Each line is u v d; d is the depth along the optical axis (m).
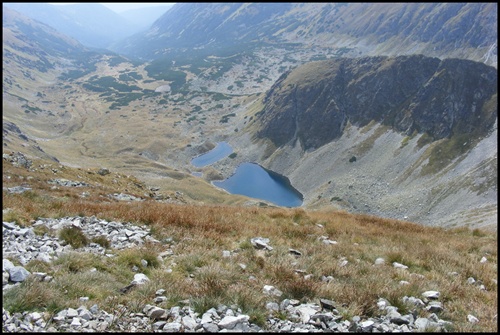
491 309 9.09
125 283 8.91
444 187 145.50
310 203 167.12
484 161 147.12
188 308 7.62
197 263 10.73
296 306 8.19
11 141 137.75
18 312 6.72
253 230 15.76
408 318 8.05
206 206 22.89
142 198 37.00
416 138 183.12
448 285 10.44
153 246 11.92
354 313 7.93
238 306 7.80
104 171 54.94
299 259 12.19
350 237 16.66
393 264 12.66
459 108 181.75
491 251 16.31
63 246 11.16
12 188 23.27
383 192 161.88
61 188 29.70
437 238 18.86
